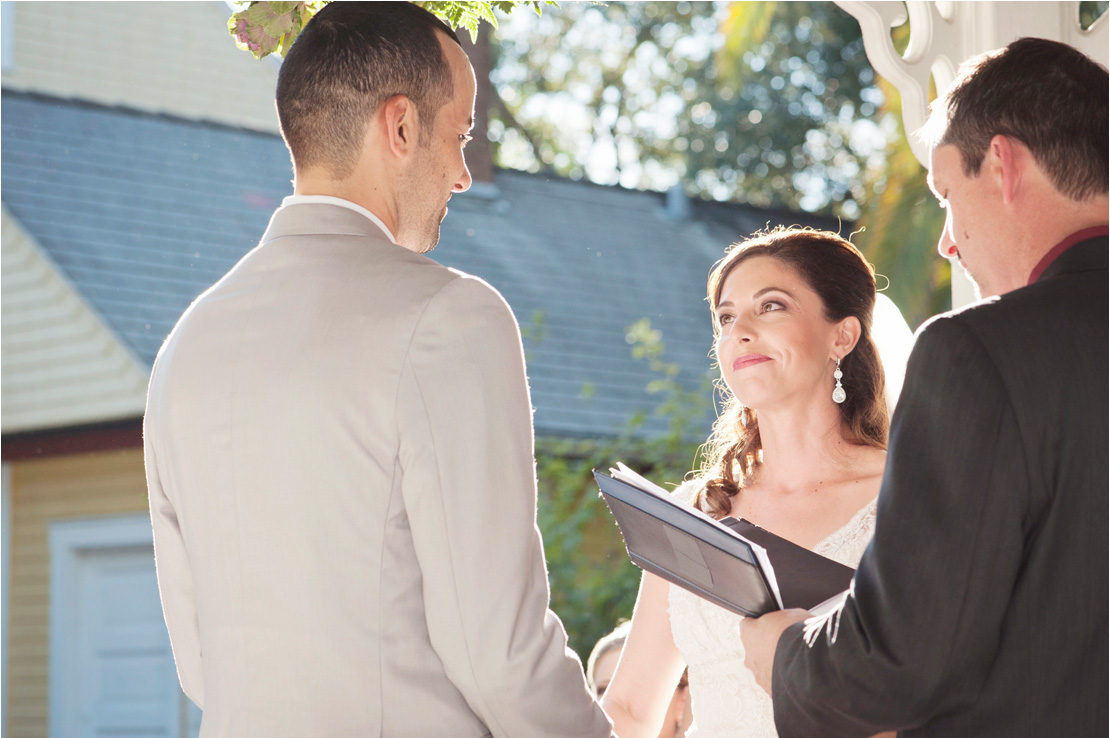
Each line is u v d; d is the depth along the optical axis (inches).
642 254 509.7
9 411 368.2
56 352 370.0
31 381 369.4
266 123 486.9
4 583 370.0
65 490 371.2
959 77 72.2
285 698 72.3
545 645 73.4
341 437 72.3
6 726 365.1
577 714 74.9
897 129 379.9
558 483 329.7
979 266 70.7
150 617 366.6
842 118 693.3
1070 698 62.0
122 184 427.8
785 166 700.7
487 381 73.7
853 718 64.2
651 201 565.3
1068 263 66.5
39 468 373.1
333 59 78.9
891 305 114.1
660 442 335.6
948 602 61.5
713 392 356.2
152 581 367.6
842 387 108.2
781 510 105.8
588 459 338.0
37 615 368.5
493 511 72.4
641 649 109.6
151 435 79.7
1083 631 61.9
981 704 63.1
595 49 784.9
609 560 331.9
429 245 84.7
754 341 106.0
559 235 507.5
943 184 72.0
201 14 497.7
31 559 370.0
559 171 789.2
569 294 460.4
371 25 79.4
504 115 771.4
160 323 373.4
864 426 107.7
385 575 72.4
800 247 108.2
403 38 79.3
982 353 63.3
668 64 765.9
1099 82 68.7
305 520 72.4
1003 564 61.6
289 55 81.2
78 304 371.2
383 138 79.0
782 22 689.6
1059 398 62.3
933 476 63.2
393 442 72.1
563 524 319.9
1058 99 67.7
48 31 482.0
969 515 61.9
